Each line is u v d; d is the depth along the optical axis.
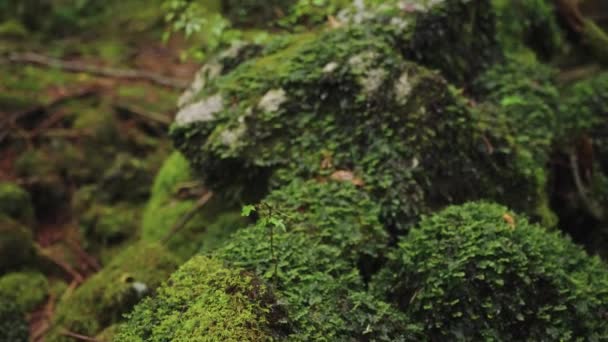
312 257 1.72
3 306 1.96
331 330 1.63
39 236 2.31
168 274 1.94
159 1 3.62
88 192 2.37
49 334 1.94
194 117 1.98
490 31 2.13
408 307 1.73
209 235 2.02
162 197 2.19
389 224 1.84
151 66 2.97
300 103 1.93
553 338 1.69
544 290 1.71
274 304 1.61
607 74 2.25
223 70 2.04
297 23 2.13
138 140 2.53
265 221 1.66
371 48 1.92
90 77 2.82
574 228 2.09
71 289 2.15
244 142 1.92
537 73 2.13
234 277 1.63
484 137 1.93
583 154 2.09
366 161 1.87
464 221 1.75
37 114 2.59
